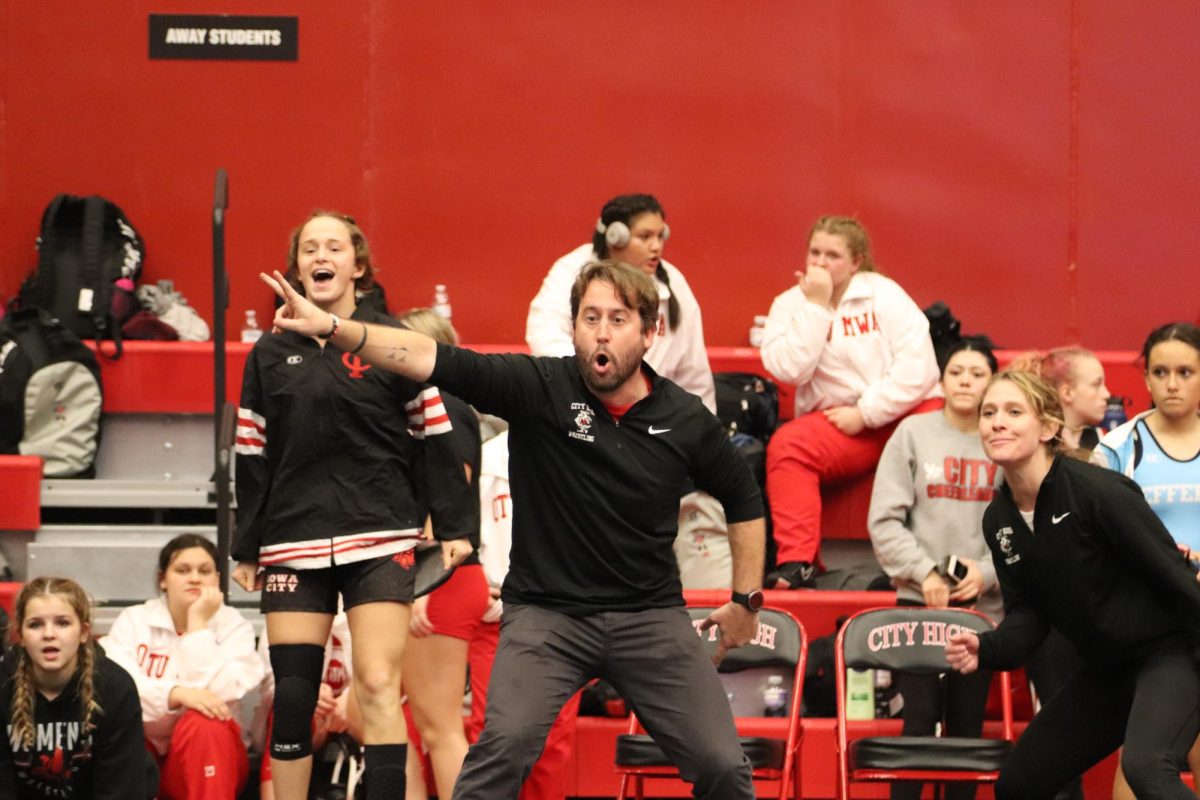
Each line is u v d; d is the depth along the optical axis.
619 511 13.92
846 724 19.41
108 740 17.44
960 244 28.39
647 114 28.34
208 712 19.11
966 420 21.27
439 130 28.16
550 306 23.16
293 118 27.98
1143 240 28.45
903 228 28.42
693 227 28.31
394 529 15.71
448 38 28.16
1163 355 18.52
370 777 15.30
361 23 28.08
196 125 27.83
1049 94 28.45
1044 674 19.28
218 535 21.31
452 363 13.68
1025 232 28.42
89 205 25.97
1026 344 28.39
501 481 20.02
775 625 19.06
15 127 27.52
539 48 28.27
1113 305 28.42
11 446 24.03
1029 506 16.17
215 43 27.83
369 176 28.08
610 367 13.77
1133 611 15.13
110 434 24.94
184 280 27.67
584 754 20.80
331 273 15.98
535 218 28.23
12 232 27.44
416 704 18.05
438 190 28.16
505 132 28.23
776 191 28.34
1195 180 28.42
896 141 28.39
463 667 18.11
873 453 23.59
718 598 21.16
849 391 23.59
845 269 23.72
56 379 24.19
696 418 14.25
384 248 28.08
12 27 27.56
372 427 15.64
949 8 28.42
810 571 22.91
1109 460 19.02
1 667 17.42
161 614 19.94
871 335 23.59
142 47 27.75
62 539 23.16
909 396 23.30
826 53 28.38
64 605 17.16
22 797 17.50
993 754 17.42
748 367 26.11
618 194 28.27
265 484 15.81
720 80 28.38
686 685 13.91
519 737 13.52
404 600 15.72
